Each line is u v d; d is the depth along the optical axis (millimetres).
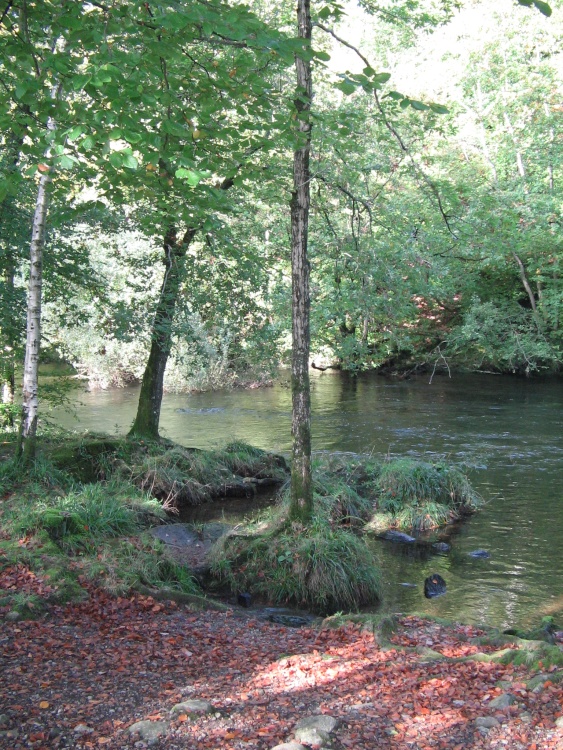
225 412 21547
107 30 5270
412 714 4527
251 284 13867
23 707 4559
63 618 6391
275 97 6941
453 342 27547
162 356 14109
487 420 19562
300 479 9180
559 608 8078
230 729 4320
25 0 5449
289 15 12312
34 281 10758
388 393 24812
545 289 27172
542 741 4148
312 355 31047
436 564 9688
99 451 12695
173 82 6203
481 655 5512
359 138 10727
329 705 4680
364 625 6406
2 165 6707
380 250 11273
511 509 12039
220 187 12000
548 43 26109
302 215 8898
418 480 12117
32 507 9062
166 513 11492
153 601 7059
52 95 6363
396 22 10875
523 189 23016
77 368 27797
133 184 7719
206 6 4957
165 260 13602
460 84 26141
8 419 15977
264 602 8320
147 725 4289
